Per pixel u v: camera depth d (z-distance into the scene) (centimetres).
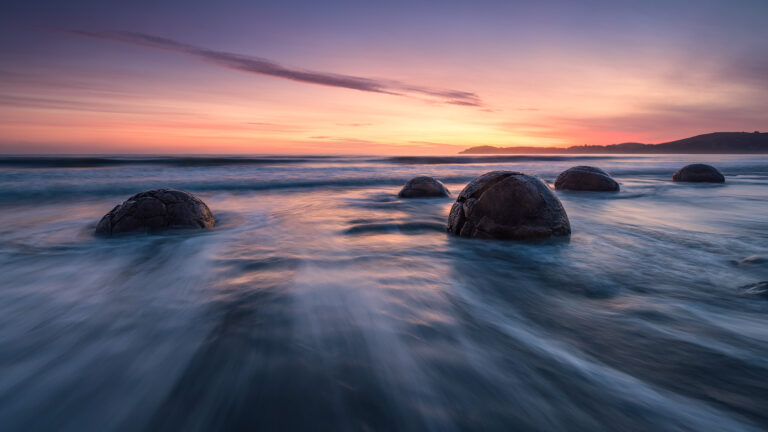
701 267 377
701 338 226
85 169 1631
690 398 169
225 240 504
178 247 457
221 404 164
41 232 542
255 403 164
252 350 210
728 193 1086
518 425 152
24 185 1068
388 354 208
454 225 520
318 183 1402
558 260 404
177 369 192
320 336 228
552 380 184
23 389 176
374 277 347
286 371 189
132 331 236
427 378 185
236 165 2328
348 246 479
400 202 923
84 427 153
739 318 253
